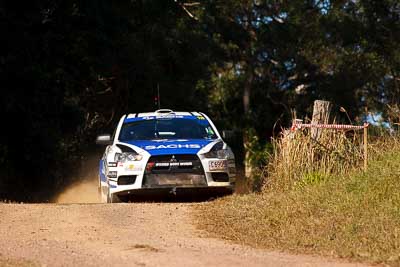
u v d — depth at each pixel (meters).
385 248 14.25
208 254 14.10
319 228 16.16
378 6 68.12
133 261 13.37
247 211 18.59
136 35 52.66
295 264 13.23
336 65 69.62
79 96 50.94
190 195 23.39
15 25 39.44
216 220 17.89
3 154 40.38
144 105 55.41
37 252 14.17
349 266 13.14
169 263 13.20
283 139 22.28
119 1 48.75
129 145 22.64
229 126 72.00
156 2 54.16
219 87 72.19
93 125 54.22
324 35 68.94
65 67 44.28
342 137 22.19
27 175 41.66
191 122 24.12
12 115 40.09
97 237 15.91
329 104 23.20
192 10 67.50
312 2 70.00
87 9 44.03
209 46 66.25
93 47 45.81
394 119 23.14
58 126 42.88
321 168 21.67
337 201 17.91
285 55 70.50
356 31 67.88
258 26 70.12
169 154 22.20
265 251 14.55
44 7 41.28
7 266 12.75
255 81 73.06
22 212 19.30
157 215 18.78
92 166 51.66
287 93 71.69
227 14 68.81
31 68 39.59
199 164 22.25
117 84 54.22
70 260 13.41
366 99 69.44
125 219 18.23
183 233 16.58
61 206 20.48
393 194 17.70
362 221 16.12
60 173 46.59
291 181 21.48
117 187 22.39
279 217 17.34
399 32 68.25
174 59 59.28
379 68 68.88
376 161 20.70
